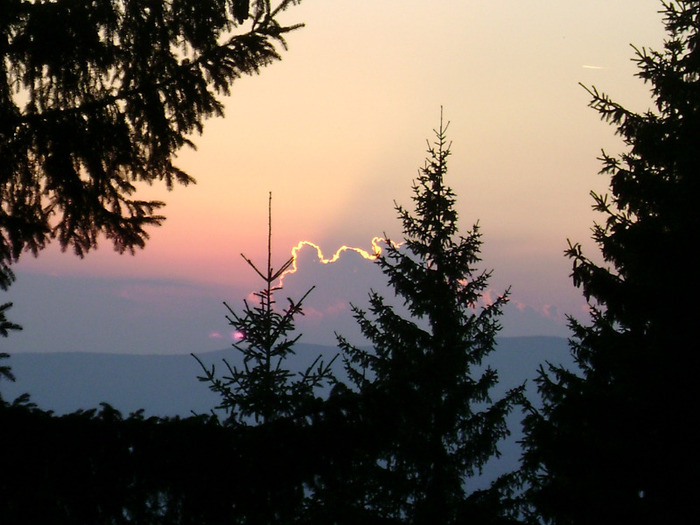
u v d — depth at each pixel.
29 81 16.80
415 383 14.27
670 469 30.80
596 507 30.88
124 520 11.98
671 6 31.84
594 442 32.03
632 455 31.27
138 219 18.84
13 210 17.62
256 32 17.50
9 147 16.81
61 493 11.80
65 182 17.33
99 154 17.27
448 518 45.22
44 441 11.87
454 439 47.50
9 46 15.98
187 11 16.89
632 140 31.81
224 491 12.59
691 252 30.95
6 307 14.58
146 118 17.41
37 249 17.98
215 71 17.44
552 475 37.44
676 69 31.75
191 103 17.56
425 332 52.50
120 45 16.97
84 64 16.64
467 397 47.69
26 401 12.52
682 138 31.19
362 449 13.58
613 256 32.03
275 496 13.02
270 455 13.01
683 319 31.11
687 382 30.98
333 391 14.34
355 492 15.04
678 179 32.00
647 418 31.42
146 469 12.20
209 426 12.98
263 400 19.78
